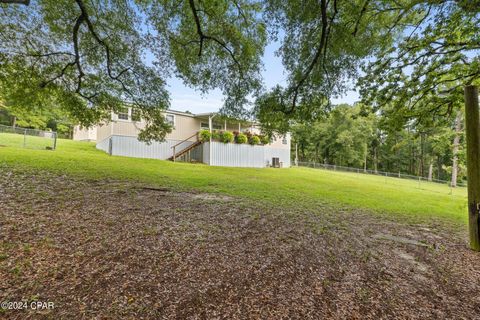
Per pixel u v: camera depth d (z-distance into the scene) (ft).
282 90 20.13
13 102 24.32
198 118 56.70
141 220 12.17
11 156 26.25
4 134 39.78
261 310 6.26
